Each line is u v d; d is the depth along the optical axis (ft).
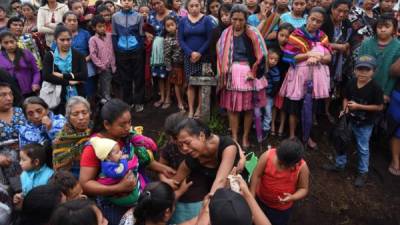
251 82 14.11
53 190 7.21
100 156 8.13
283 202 9.86
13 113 11.38
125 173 8.29
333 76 16.28
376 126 15.51
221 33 15.78
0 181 10.54
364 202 13.03
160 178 9.53
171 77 17.94
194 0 15.99
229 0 18.83
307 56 14.15
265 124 15.79
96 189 8.21
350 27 16.49
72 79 15.07
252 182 9.89
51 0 19.34
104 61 18.03
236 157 8.27
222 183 7.32
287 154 9.07
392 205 12.89
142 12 20.34
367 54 14.29
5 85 10.87
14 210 8.47
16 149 11.12
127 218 7.67
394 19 13.85
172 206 7.26
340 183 13.80
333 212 12.73
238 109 14.30
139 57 18.34
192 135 7.47
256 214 6.81
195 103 17.62
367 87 12.80
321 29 15.66
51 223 6.16
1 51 15.69
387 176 14.07
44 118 10.55
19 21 18.88
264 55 13.88
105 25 18.24
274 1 18.19
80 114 9.14
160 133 16.40
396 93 13.60
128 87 18.67
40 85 16.31
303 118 14.66
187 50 16.12
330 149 15.37
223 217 5.31
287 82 14.73
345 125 13.41
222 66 14.24
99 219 6.57
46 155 9.95
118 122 8.29
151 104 19.21
